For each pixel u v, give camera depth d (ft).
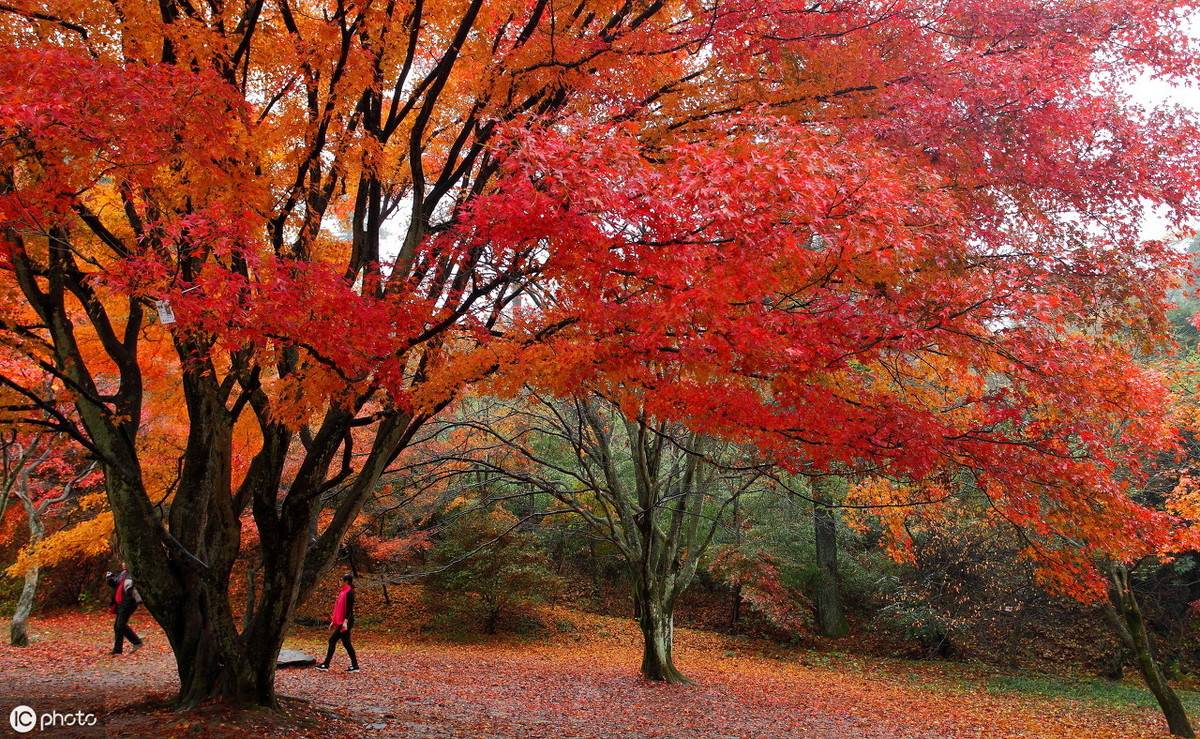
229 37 16.99
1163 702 39.11
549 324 15.66
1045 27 17.54
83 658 39.22
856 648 72.74
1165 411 27.07
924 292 16.10
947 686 56.24
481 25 18.13
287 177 18.71
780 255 12.49
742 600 77.00
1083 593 21.40
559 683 42.37
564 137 12.85
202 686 21.02
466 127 18.53
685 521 71.97
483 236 12.60
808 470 18.16
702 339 13.03
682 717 34.35
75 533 35.81
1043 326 18.07
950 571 62.85
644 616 45.68
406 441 24.00
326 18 16.79
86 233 20.51
